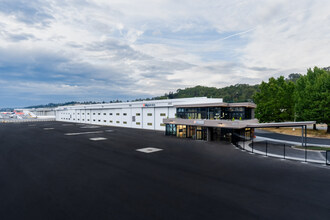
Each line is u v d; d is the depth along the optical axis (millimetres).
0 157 22875
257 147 28875
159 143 32625
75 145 30766
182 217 9617
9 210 10414
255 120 36656
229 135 33906
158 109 53781
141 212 10125
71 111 95562
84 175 16234
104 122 73938
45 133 47312
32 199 11742
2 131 52688
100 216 9742
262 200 11516
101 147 29047
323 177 15578
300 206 10797
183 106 40938
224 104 35375
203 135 36219
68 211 10273
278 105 54188
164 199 11664
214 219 9438
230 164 19516
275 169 17750
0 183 14445
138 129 56500
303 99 48500
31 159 21828
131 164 19609
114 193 12562
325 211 10234
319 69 54625
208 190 13000
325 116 43000
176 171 17266
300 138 39812
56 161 20891
